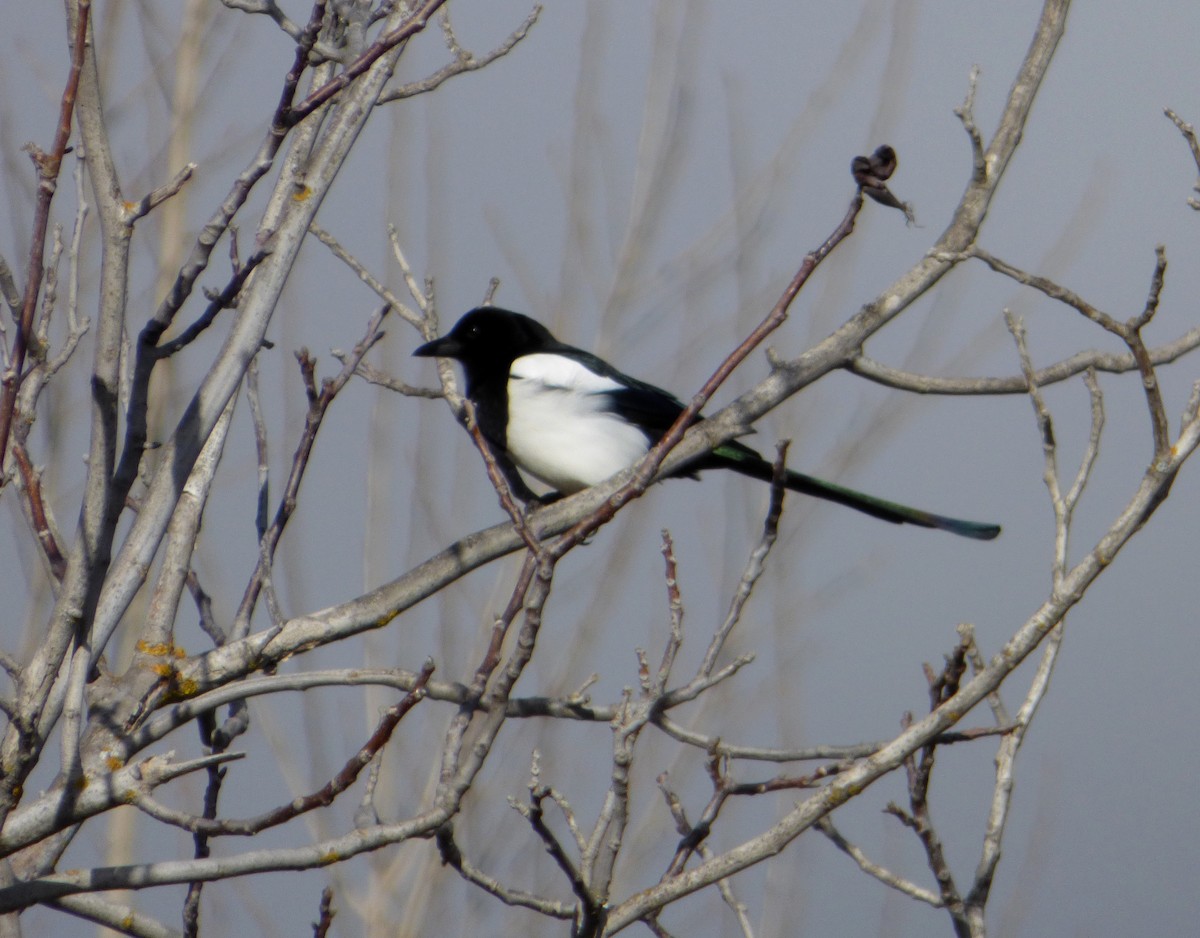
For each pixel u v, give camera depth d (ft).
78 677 19.88
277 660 26.86
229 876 19.43
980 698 22.56
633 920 22.35
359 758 19.16
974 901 24.20
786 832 22.43
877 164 23.00
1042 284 25.46
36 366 23.07
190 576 28.22
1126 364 32.55
